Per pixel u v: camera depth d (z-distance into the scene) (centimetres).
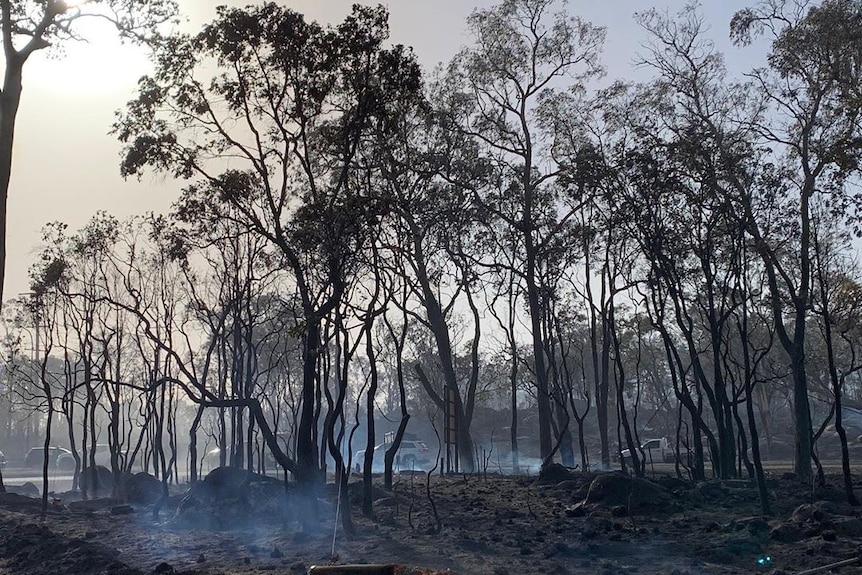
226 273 2975
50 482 5272
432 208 2416
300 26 1747
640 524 1756
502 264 3172
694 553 1439
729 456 2577
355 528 1812
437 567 1374
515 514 1953
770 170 2189
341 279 1803
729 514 1830
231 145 1842
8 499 2769
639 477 2314
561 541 1588
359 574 1206
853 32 2192
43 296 2947
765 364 5366
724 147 2198
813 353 4484
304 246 1811
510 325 3547
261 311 3475
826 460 5366
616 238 2780
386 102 1825
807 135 2420
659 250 2256
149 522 2302
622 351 5109
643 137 2173
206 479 2395
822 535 1478
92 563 1638
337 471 2000
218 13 1758
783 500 2003
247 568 1507
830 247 2683
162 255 2894
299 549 1652
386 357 3669
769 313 3606
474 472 3569
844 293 2117
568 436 3466
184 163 1817
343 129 1845
